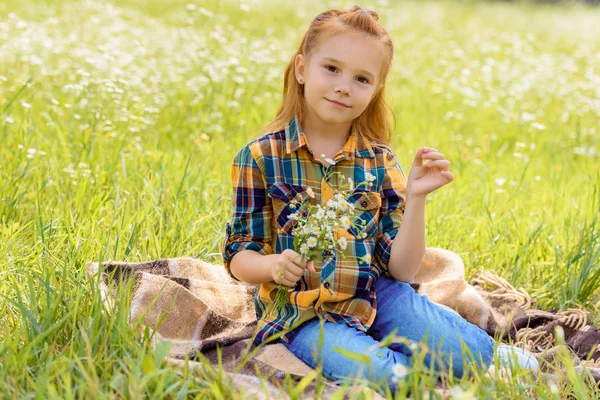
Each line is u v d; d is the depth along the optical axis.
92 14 8.01
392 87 7.67
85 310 2.36
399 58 8.91
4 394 1.93
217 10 9.25
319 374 1.98
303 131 2.60
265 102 6.16
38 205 3.24
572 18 15.48
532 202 4.35
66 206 3.48
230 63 5.70
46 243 3.01
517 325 3.00
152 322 2.60
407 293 2.57
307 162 2.53
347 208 2.29
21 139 4.21
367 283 2.49
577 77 8.64
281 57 7.56
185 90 5.82
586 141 6.38
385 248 2.57
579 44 11.46
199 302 2.67
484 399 2.03
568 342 2.85
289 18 10.99
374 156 2.63
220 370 2.02
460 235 3.79
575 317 2.93
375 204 2.56
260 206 2.52
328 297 2.45
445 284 3.05
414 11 13.49
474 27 12.58
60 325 2.16
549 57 9.16
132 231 3.17
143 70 5.70
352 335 2.37
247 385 2.15
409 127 6.35
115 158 4.13
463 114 6.85
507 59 9.20
